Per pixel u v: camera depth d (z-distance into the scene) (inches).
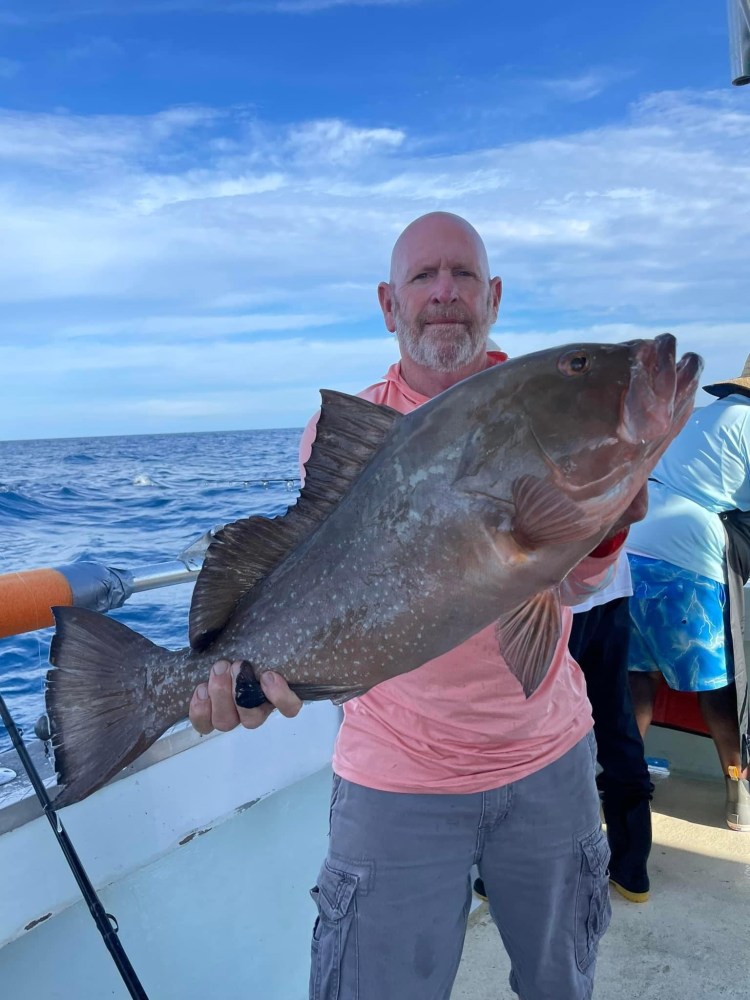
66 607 70.9
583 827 80.0
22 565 380.2
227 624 72.2
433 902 76.4
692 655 135.9
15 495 717.3
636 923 115.4
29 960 90.4
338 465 69.7
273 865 111.5
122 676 72.1
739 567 135.9
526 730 76.2
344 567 67.6
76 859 75.3
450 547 62.8
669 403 59.3
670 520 137.8
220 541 72.6
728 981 103.5
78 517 578.9
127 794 100.7
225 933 101.8
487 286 91.2
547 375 61.6
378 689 78.9
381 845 75.4
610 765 120.9
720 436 133.3
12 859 88.1
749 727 137.9
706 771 159.3
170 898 103.0
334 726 127.8
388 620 65.8
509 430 61.3
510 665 65.4
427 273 88.0
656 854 132.6
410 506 64.5
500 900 81.6
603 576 74.1
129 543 451.8
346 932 75.7
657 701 159.2
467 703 75.0
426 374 91.0
